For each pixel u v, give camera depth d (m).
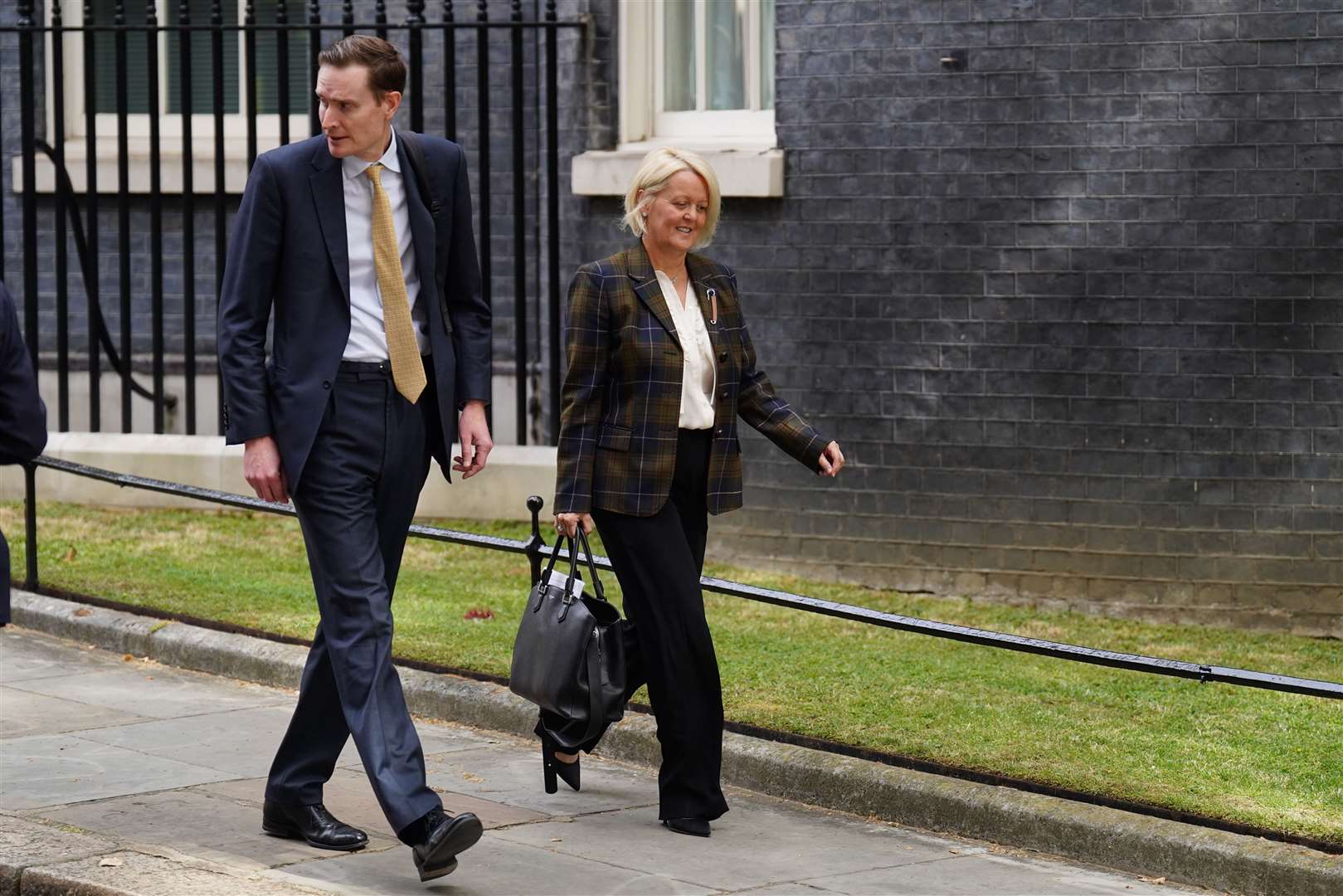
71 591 9.78
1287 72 9.34
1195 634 9.55
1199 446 9.66
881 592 10.39
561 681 6.20
